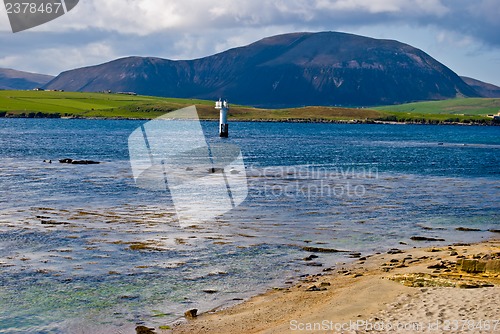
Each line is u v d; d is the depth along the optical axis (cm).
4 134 15300
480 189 5656
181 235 3247
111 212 3966
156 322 1922
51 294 2192
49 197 4647
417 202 4694
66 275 2441
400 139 17562
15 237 3148
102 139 13738
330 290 2194
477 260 2311
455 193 5312
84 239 3119
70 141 12875
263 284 2347
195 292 2241
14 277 2395
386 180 6312
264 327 1828
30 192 4912
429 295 1970
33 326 1883
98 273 2478
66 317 1962
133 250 2892
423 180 6394
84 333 1831
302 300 2091
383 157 9912
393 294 2019
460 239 3306
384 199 4828
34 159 8244
